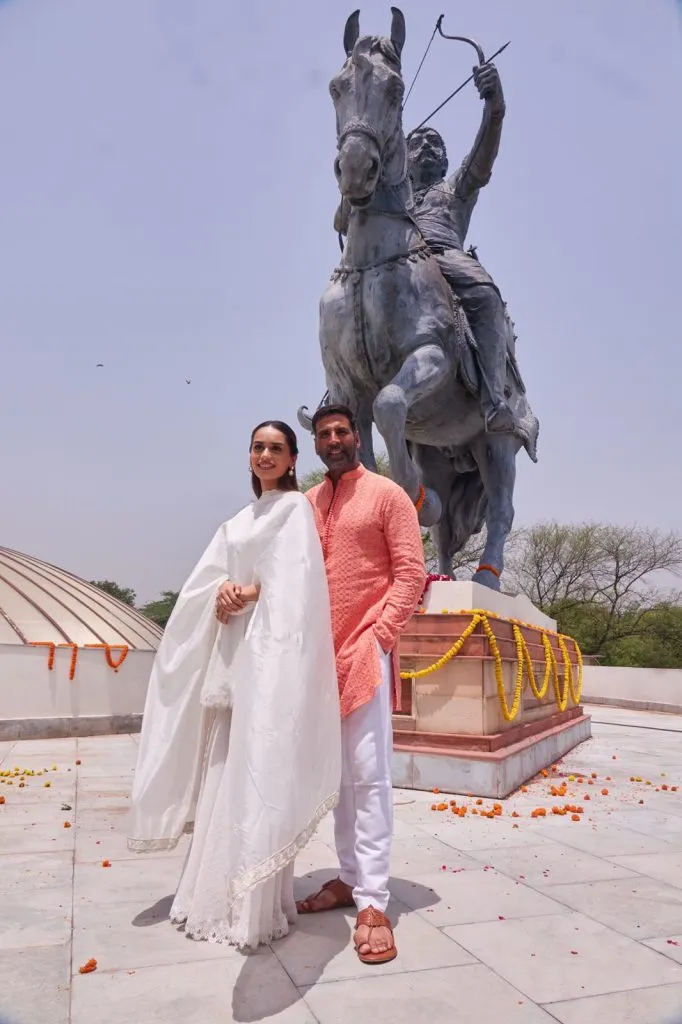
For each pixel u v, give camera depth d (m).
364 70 5.75
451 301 6.23
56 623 10.43
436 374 5.94
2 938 2.44
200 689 2.73
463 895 2.97
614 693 17.48
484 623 5.27
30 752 7.51
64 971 2.20
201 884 2.50
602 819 4.45
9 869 3.24
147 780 2.64
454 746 5.13
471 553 24.09
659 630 24.97
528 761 5.82
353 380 6.45
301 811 2.30
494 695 5.45
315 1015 1.97
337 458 2.95
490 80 6.43
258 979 2.18
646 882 3.19
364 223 6.12
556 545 25.91
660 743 9.42
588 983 2.19
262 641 2.47
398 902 2.88
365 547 2.84
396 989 2.13
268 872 2.19
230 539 2.73
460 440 7.23
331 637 2.59
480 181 7.05
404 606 2.71
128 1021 1.91
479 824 4.19
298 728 2.37
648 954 2.42
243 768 2.31
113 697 9.49
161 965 2.26
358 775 2.63
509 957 2.37
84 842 3.72
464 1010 2.02
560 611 25.53
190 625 2.77
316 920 2.71
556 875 3.26
